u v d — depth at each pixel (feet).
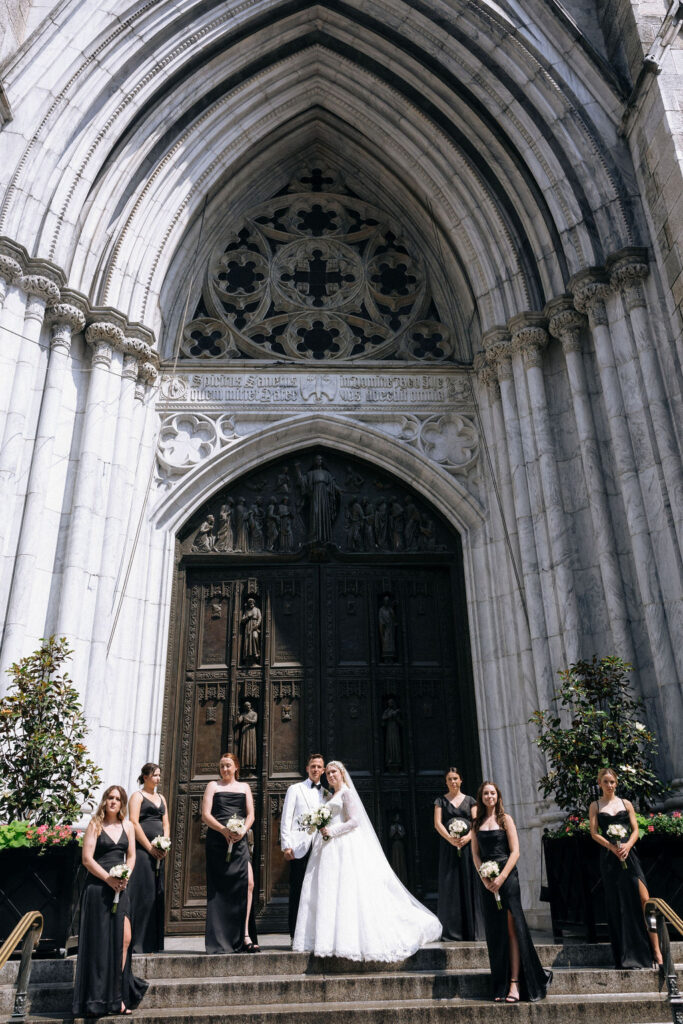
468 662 38.22
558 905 25.93
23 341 32.94
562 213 37.68
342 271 47.34
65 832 23.53
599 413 35.81
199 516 40.55
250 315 45.34
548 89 38.29
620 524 33.76
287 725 36.96
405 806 35.88
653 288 34.24
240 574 39.65
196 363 41.78
